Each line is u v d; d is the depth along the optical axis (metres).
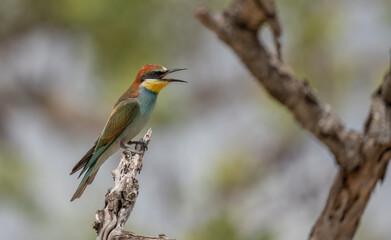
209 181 15.23
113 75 14.05
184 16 14.49
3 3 16.17
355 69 15.49
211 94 16.44
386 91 5.14
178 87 15.11
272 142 16.08
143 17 14.14
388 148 5.17
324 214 5.57
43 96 16.28
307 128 5.05
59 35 15.89
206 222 12.63
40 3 15.85
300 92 4.82
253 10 4.37
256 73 4.71
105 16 13.80
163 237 6.22
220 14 4.51
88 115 15.86
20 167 13.88
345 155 5.19
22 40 16.58
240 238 12.28
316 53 15.23
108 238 6.20
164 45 14.52
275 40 4.62
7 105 16.44
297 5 14.85
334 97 15.42
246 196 15.23
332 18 14.99
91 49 14.38
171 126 14.28
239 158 15.62
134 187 6.64
